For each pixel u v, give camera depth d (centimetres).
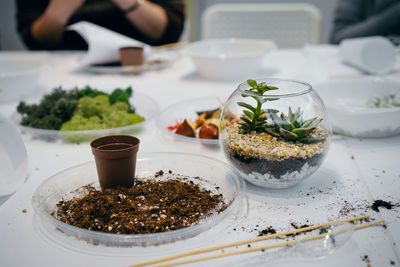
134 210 59
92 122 92
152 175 72
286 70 148
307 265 48
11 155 65
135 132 95
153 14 205
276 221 57
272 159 60
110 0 204
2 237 54
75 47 213
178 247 51
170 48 191
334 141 87
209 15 216
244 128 63
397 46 175
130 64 148
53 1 189
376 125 83
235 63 133
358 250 50
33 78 119
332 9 314
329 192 65
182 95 123
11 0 269
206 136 86
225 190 65
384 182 68
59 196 64
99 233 52
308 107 61
